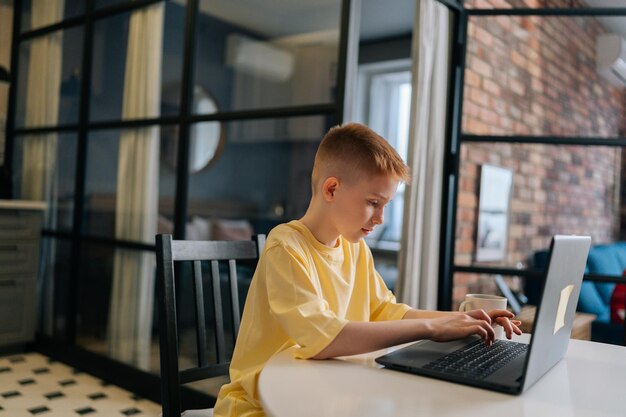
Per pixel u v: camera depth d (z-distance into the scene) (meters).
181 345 2.59
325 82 4.00
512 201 2.51
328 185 0.99
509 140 2.47
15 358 3.19
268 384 0.73
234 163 5.37
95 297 3.02
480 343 1.02
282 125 5.58
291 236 1.00
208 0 3.99
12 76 3.70
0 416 2.31
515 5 2.49
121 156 2.95
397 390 0.73
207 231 3.69
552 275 0.73
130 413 2.43
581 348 1.08
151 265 2.75
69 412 2.40
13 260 3.17
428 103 2.38
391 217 5.64
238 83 4.46
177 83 2.72
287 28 4.04
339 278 1.05
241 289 2.52
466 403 0.70
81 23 3.22
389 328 0.87
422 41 2.31
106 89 3.06
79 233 3.12
